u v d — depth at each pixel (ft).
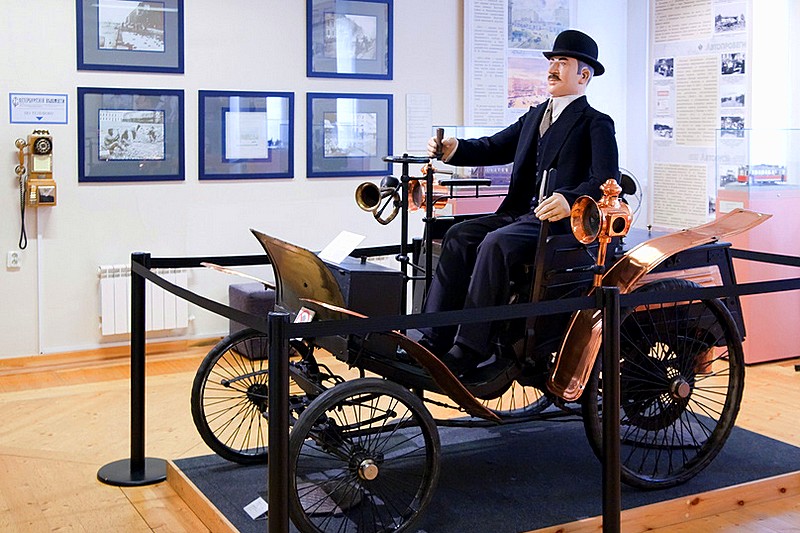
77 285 21.16
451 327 13.16
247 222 22.63
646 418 14.35
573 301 11.29
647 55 26.12
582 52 13.82
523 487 13.21
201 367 13.80
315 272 12.15
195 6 21.62
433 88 24.50
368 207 13.70
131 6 21.01
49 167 20.33
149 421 16.79
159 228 21.75
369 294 12.28
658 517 12.53
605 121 13.57
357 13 23.32
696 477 13.70
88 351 21.31
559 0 25.80
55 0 20.36
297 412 13.28
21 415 17.21
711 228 13.46
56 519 12.53
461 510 12.35
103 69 20.88
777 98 23.56
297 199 23.15
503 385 12.85
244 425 16.46
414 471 13.74
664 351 13.79
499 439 15.47
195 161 21.95
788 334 21.34
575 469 13.99
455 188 19.94
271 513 10.04
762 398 18.31
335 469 13.62
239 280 22.61
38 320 20.89
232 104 22.15
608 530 11.53
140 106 21.29
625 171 17.90
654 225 26.12
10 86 20.16
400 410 17.44
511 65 25.31
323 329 10.09
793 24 23.41
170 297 21.71
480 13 24.72
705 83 24.29
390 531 11.46
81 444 15.57
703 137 24.45
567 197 12.55
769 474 13.85
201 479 13.46
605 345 11.35
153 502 13.17
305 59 22.84
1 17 19.98
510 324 12.87
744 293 12.46
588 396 12.79
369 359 12.77
